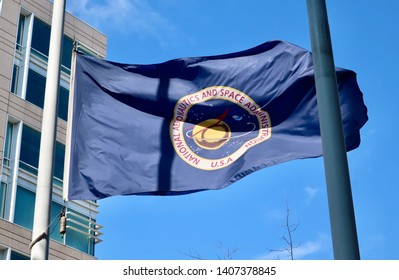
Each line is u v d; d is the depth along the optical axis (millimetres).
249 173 16062
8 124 36781
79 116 16734
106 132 16641
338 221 9484
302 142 16234
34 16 40281
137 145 16578
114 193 15977
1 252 33656
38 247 13438
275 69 17000
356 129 16250
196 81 17234
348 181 9781
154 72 17359
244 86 17031
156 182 16141
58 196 37312
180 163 16406
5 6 39188
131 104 17047
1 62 37656
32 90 38469
